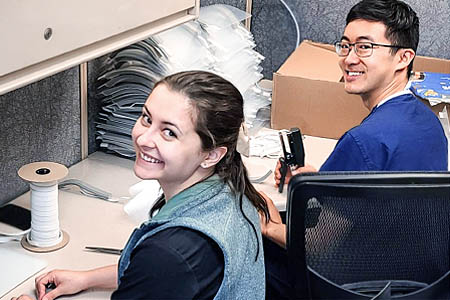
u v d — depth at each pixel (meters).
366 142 1.46
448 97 2.01
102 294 1.28
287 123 2.12
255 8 2.52
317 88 2.05
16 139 1.59
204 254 1.05
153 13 1.43
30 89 1.60
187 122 1.08
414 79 2.13
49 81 1.66
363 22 1.57
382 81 1.59
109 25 1.29
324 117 2.07
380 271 1.12
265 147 1.97
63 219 1.53
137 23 1.38
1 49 1.04
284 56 2.55
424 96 2.01
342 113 2.05
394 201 1.07
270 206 1.56
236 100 1.12
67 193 1.65
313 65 2.18
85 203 1.61
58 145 1.74
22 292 1.28
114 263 1.38
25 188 1.65
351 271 1.12
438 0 2.31
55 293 1.26
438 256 1.12
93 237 1.47
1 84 1.08
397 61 1.58
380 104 1.56
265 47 2.56
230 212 1.11
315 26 2.47
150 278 1.02
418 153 1.48
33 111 1.63
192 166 1.12
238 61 2.07
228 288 1.08
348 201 1.07
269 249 1.62
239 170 1.16
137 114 1.82
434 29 2.36
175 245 1.03
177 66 1.79
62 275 1.28
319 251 1.11
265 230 1.48
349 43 1.60
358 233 1.09
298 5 2.46
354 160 1.47
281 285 1.59
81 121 1.81
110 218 1.55
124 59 1.81
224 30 2.06
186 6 1.56
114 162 1.84
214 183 1.12
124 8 1.32
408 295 1.13
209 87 1.09
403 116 1.51
